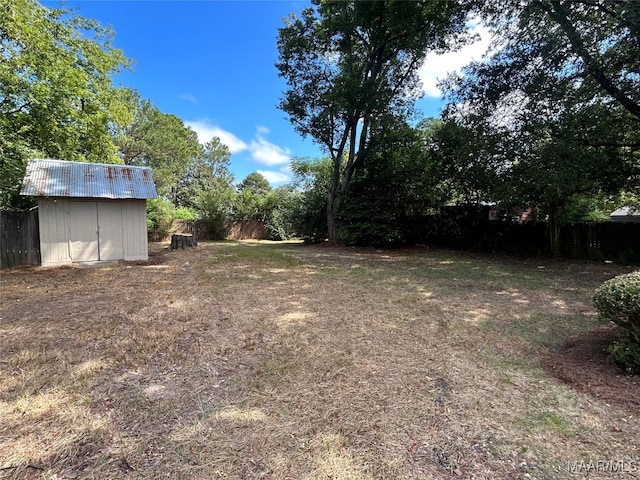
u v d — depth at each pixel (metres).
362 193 13.86
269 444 1.80
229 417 2.05
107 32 12.45
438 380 2.54
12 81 9.07
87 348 3.12
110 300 4.96
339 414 2.09
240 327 3.77
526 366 2.79
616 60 7.27
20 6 8.91
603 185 9.58
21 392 2.33
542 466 1.63
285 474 1.58
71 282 6.36
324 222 16.06
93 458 1.69
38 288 5.81
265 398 2.28
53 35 10.58
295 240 20.19
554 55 7.68
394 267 8.43
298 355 3.01
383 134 13.16
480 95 9.20
